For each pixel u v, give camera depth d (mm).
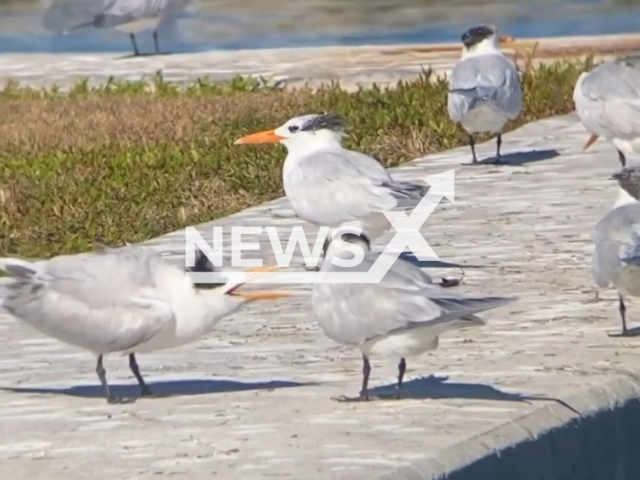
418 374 12070
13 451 10383
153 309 11242
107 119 24484
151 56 33281
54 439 10641
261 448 10211
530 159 21375
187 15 36625
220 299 11398
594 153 21656
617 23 37906
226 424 10828
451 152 22125
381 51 32406
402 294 10898
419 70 29812
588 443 11164
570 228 17266
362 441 10281
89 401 11625
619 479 11531
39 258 17234
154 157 21141
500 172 20531
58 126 23984
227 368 12508
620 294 13078
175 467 9906
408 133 22703
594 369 12078
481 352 12656
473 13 39656
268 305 14531
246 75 30234
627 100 19547
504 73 20984
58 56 33562
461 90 20859
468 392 11469
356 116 23688
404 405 11156
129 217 18531
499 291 14648
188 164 20906
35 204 19016
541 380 11766
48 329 11367
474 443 10242
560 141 22641
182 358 12859
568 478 10930
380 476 9570
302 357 12781
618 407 11547
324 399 11406
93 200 19172
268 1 41031
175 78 30375
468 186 19688
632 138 19656
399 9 40281
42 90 28531
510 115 20922
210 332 13625
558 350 12664
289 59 31719
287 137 15961
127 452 10273
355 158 15719
